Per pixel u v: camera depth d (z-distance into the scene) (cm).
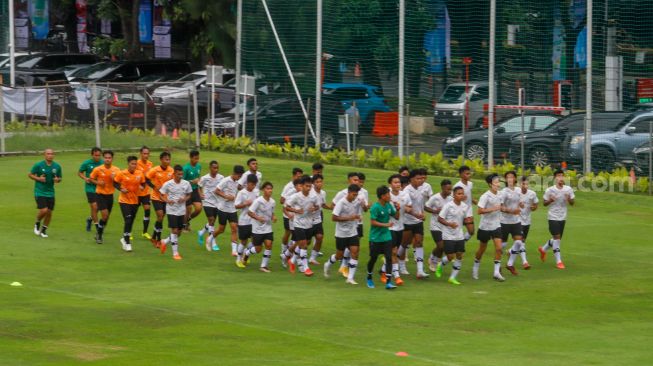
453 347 4503
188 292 5581
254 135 11300
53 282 5738
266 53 11812
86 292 5509
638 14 10912
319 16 11494
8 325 4694
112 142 10969
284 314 5097
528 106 10938
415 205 6169
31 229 7244
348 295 5609
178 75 14312
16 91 11006
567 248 7125
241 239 6312
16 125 10806
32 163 10106
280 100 11612
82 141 10894
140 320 4878
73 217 7719
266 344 4475
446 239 5997
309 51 11600
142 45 16125
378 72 11438
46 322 4772
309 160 10994
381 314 5159
